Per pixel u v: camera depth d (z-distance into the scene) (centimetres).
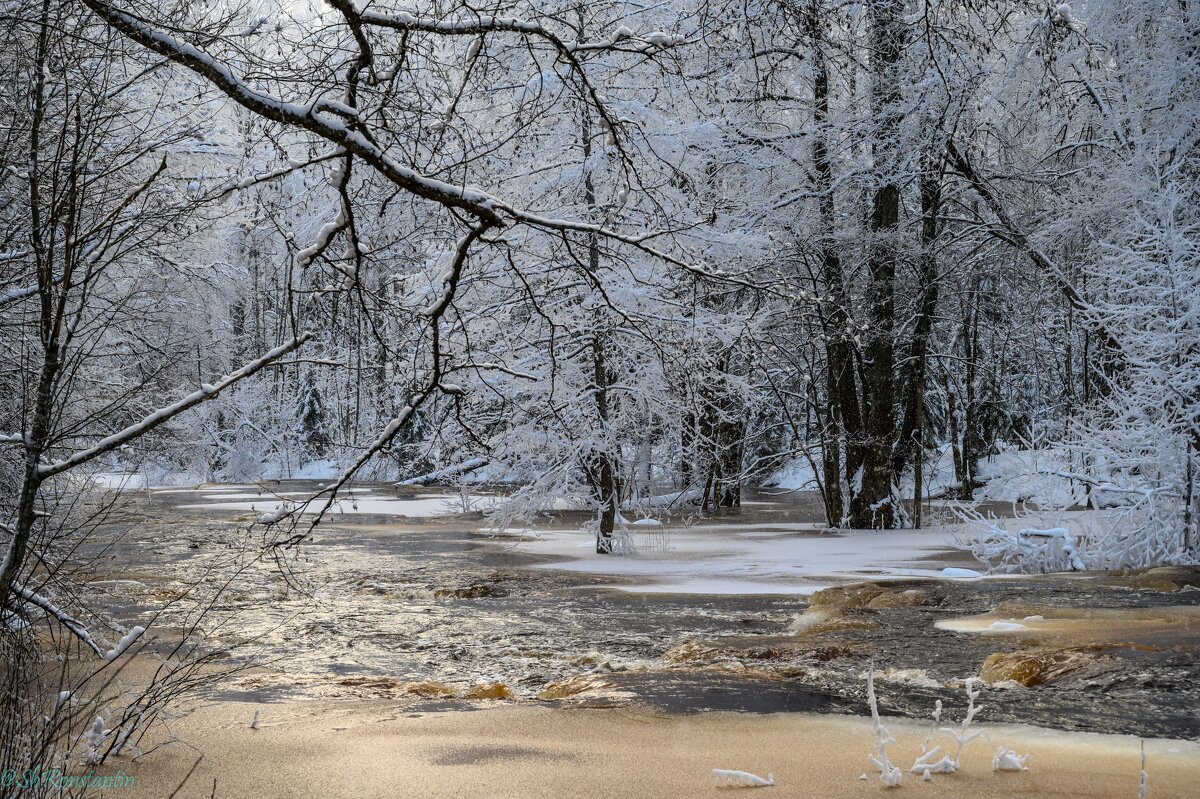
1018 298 3906
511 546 2322
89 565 1036
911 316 2958
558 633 1281
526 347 2062
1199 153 2062
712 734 730
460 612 1449
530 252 1612
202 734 750
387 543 2405
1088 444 1886
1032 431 1975
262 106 676
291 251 799
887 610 1330
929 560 2000
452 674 1058
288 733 754
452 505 3266
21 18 772
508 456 2283
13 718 611
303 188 1042
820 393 3456
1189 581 1510
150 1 820
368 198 984
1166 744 684
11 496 1051
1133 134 2117
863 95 2430
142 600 1499
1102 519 1856
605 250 863
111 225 639
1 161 802
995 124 2620
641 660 1101
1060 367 4203
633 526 2833
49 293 610
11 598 741
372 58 724
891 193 2605
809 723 757
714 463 3002
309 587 1681
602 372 2148
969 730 727
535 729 755
